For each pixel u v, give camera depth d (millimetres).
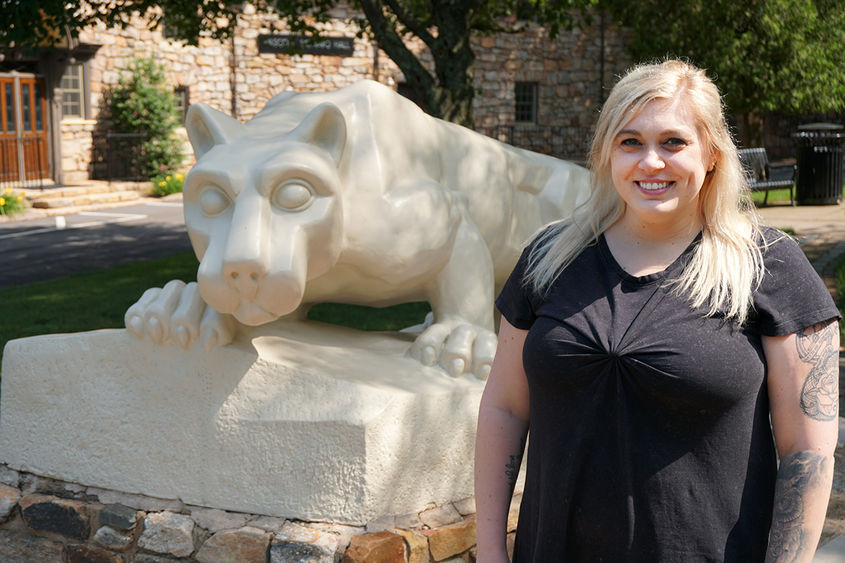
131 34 19281
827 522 3512
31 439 3293
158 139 19109
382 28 7738
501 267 3820
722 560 1634
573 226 1814
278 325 3270
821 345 1615
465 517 3002
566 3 8750
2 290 8789
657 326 1658
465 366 3156
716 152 1691
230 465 2975
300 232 2607
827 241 10719
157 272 9656
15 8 6875
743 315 1623
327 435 2824
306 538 2785
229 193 2598
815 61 17031
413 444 2908
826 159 14477
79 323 7070
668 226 1725
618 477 1673
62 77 18547
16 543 3225
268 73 21078
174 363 3018
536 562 1771
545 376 1733
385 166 3037
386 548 2740
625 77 1739
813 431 1608
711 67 17156
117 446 3145
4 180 17844
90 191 17750
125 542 3049
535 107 24250
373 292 3223
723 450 1641
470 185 3512
